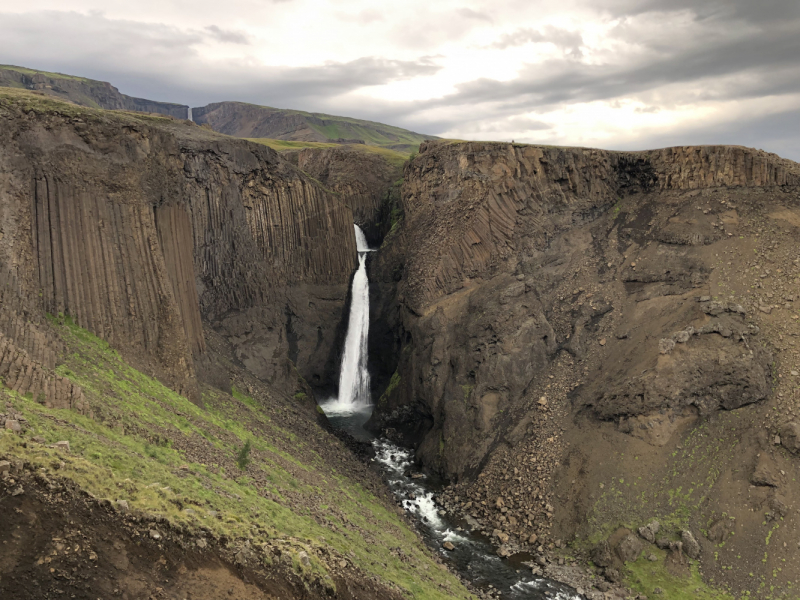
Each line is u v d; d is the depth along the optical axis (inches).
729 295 1760.6
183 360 1520.7
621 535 1459.2
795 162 2096.5
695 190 2146.9
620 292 2023.9
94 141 1369.3
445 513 1742.1
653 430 1588.3
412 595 1003.3
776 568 1266.0
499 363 2003.0
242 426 1558.8
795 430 1408.7
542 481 1678.2
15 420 762.2
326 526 1115.9
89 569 599.2
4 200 1183.6
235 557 728.3
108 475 739.4
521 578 1425.9
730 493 1416.1
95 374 1154.7
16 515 605.3
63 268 1279.5
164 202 1595.7
